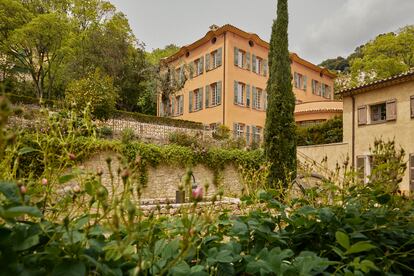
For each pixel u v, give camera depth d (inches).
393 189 79.7
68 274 36.6
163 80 849.5
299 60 989.2
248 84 832.3
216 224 66.1
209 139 613.3
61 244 40.1
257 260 53.2
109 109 506.0
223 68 795.4
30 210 34.3
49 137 68.6
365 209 78.7
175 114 957.2
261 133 848.9
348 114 567.5
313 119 800.3
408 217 75.4
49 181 58.6
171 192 452.8
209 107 829.8
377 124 516.7
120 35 904.3
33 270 36.7
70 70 843.4
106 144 372.5
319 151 573.0
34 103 486.9
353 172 89.7
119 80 864.3
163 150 451.8
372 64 909.2
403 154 89.4
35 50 880.3
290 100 404.8
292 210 78.7
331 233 64.0
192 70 876.0
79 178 62.5
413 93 473.7
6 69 869.2
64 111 90.0
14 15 801.6
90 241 44.3
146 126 624.7
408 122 475.2
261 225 64.3
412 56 911.7
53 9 900.0
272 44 427.8
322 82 1085.8
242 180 116.0
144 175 427.8
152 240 53.0
